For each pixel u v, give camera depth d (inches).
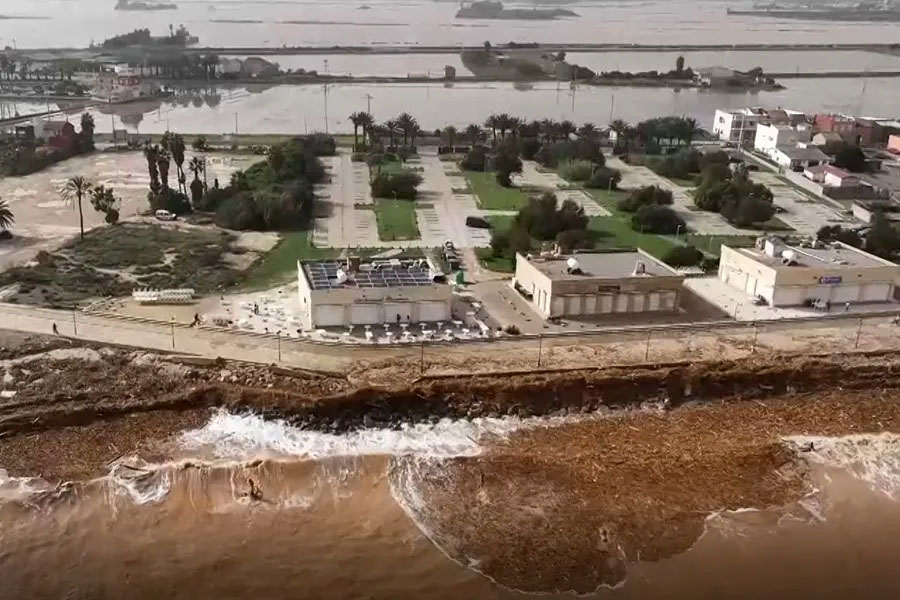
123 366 3843.5
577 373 3873.0
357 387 3695.9
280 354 3973.9
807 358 4092.0
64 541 2869.1
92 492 3088.1
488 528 2997.0
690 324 4456.2
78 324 4234.7
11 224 5994.1
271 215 6171.3
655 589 2741.1
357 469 3302.2
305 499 3127.5
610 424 3671.3
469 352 4069.9
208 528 2960.1
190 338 4116.6
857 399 3897.6
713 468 3366.1
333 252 5629.9
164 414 3570.4
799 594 2733.8
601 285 4515.3
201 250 5526.6
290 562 2819.9
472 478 3270.2
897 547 2965.1
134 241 5674.2
